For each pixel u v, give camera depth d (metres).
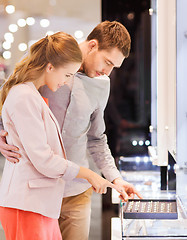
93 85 2.00
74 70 1.73
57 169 1.64
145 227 1.50
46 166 1.61
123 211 1.64
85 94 1.99
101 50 1.85
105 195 2.92
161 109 2.15
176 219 1.59
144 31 3.17
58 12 5.31
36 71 1.68
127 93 3.24
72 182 2.06
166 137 2.16
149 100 3.23
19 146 1.63
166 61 2.12
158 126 2.17
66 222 2.12
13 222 1.64
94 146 2.18
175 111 1.78
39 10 5.38
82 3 5.23
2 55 5.00
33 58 1.69
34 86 1.68
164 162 2.18
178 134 1.75
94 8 5.24
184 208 1.67
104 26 1.87
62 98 1.98
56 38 1.70
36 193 1.63
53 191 1.68
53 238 1.74
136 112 3.23
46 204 1.65
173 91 1.91
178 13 1.73
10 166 1.68
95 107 2.05
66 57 1.68
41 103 1.64
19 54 5.35
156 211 1.63
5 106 1.63
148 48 3.20
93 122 2.14
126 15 3.13
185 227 1.51
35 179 1.63
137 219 1.60
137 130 3.21
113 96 3.24
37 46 1.71
